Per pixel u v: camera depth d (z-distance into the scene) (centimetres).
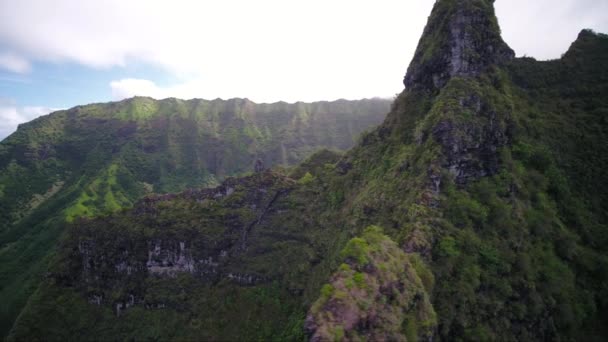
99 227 11056
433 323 4816
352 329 4072
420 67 9175
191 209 10756
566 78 9481
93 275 10625
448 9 8975
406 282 4819
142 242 10256
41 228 19400
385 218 6931
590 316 6581
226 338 8369
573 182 7900
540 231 6800
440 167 6688
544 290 6312
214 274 9638
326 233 9006
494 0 9375
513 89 8800
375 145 9719
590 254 7019
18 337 9838
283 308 8338
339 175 10275
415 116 8719
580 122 8650
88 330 9756
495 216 6519
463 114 7162
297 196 10562
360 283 4438
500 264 6047
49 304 10406
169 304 9444
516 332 5838
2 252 18162
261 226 10212
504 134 7556
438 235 5919
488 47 8662
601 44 9981
